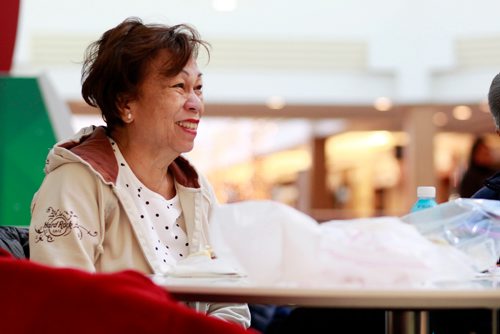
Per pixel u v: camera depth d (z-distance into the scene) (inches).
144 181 79.4
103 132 80.6
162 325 36.1
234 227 50.3
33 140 155.9
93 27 467.8
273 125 733.9
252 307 123.0
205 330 36.2
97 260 74.3
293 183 780.6
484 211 59.2
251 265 49.3
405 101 485.4
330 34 485.7
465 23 475.5
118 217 75.3
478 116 547.2
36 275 37.8
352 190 698.2
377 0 485.1
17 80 157.0
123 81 77.8
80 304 36.9
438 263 50.8
